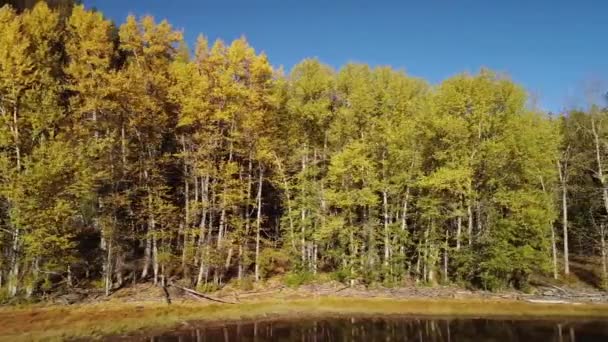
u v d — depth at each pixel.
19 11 40.41
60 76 33.53
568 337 20.66
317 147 38.44
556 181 41.53
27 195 27.02
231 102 33.62
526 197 32.91
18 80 27.62
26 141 28.67
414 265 38.06
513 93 35.41
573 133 40.38
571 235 46.56
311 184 36.28
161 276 31.66
